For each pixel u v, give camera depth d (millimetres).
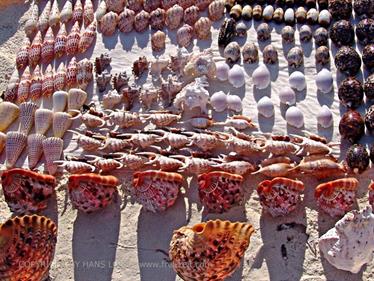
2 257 2441
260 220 2922
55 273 2818
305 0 3818
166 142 3230
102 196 2943
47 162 3209
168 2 3898
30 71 3732
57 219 3021
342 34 3559
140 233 2928
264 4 3879
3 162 3303
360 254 2623
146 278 2768
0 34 4043
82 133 3359
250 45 3588
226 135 3184
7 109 3439
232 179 2883
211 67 3490
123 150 3229
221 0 3838
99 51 3762
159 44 3711
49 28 3891
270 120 3320
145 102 3434
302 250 2807
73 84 3572
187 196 3033
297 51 3521
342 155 3139
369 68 3449
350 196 2838
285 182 2844
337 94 3395
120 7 3939
